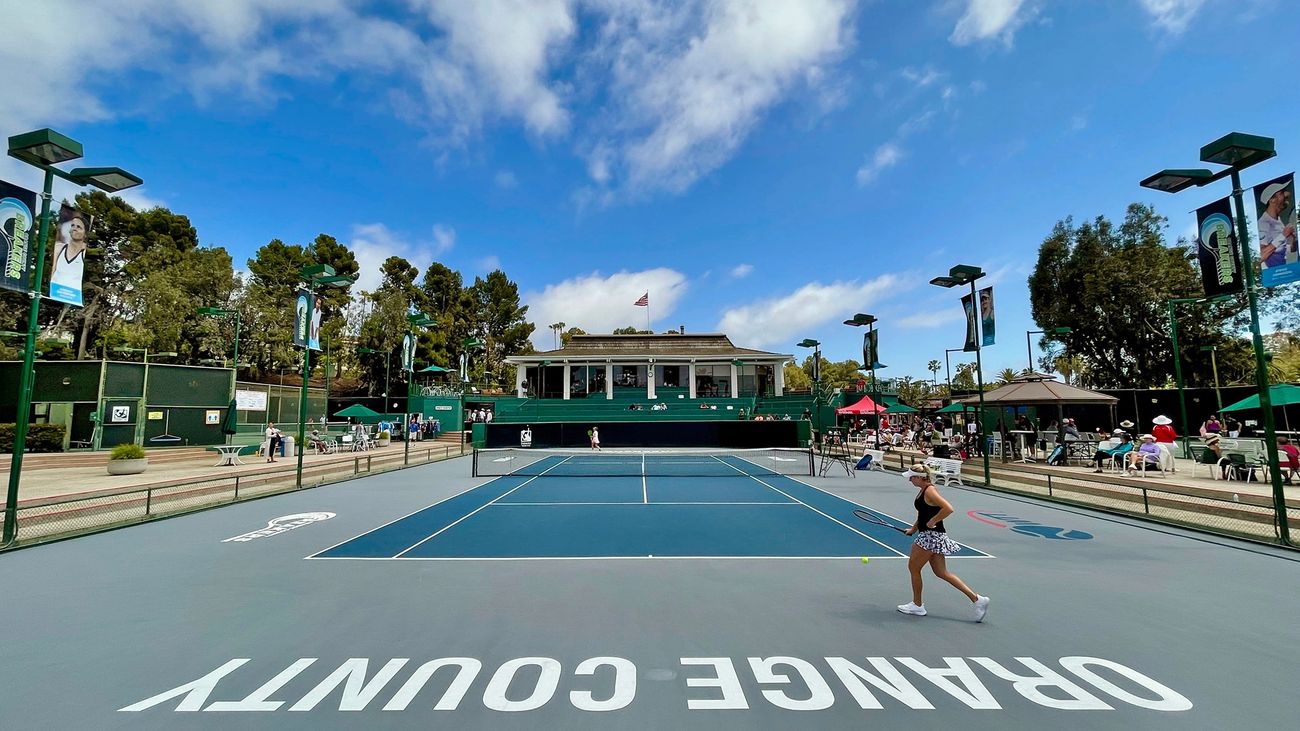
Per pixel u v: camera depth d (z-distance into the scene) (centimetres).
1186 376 3797
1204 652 520
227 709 420
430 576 771
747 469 2409
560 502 1470
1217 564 829
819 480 1989
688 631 566
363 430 3562
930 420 3769
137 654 516
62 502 1024
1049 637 553
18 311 4669
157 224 5862
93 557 882
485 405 5244
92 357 4875
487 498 1550
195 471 2059
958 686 456
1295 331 3491
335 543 984
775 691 446
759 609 632
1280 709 419
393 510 1348
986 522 1175
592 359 4738
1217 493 1278
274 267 6594
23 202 955
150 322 4262
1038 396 1988
